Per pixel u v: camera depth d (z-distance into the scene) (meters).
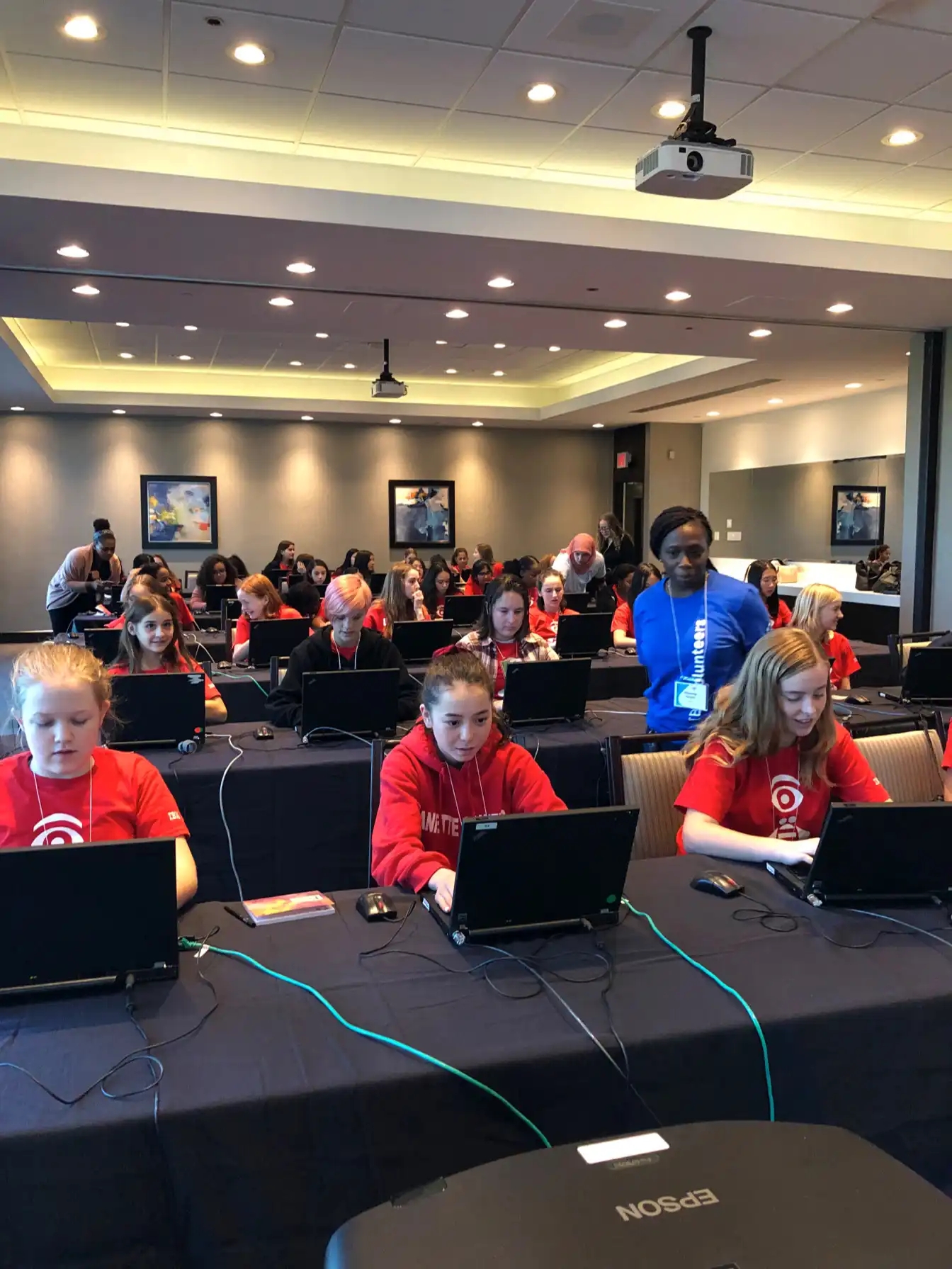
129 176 4.09
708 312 6.20
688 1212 0.68
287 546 10.56
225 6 3.27
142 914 1.37
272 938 1.57
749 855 1.91
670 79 3.83
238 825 2.95
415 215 4.45
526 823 1.49
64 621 8.37
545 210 4.65
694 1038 1.27
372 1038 1.25
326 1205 1.16
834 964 1.48
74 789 1.75
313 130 4.30
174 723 3.14
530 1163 0.74
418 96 3.98
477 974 1.44
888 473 9.46
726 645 2.60
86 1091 1.12
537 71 3.76
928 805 1.65
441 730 1.83
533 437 13.20
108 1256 1.09
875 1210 0.69
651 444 12.39
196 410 10.99
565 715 3.64
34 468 11.39
